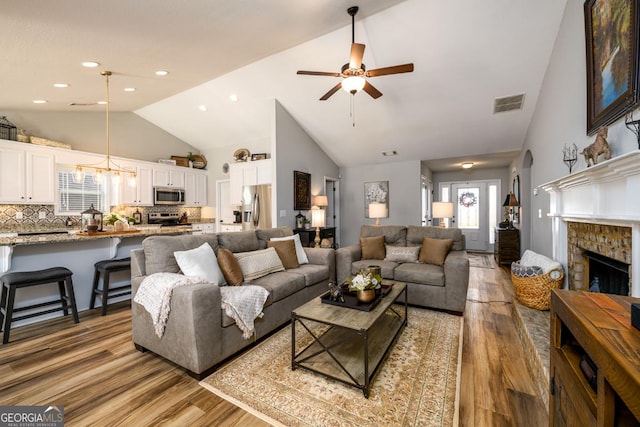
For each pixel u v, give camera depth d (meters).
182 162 6.79
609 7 1.84
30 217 4.59
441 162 6.59
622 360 0.63
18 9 1.72
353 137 5.54
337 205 7.00
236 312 2.06
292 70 4.00
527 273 2.67
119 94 4.00
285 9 2.17
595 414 0.75
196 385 1.82
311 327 2.68
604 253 2.00
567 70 2.67
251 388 1.79
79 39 2.19
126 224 4.17
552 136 3.15
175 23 2.12
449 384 1.81
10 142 4.18
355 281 2.15
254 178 5.63
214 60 2.98
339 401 1.66
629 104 1.59
